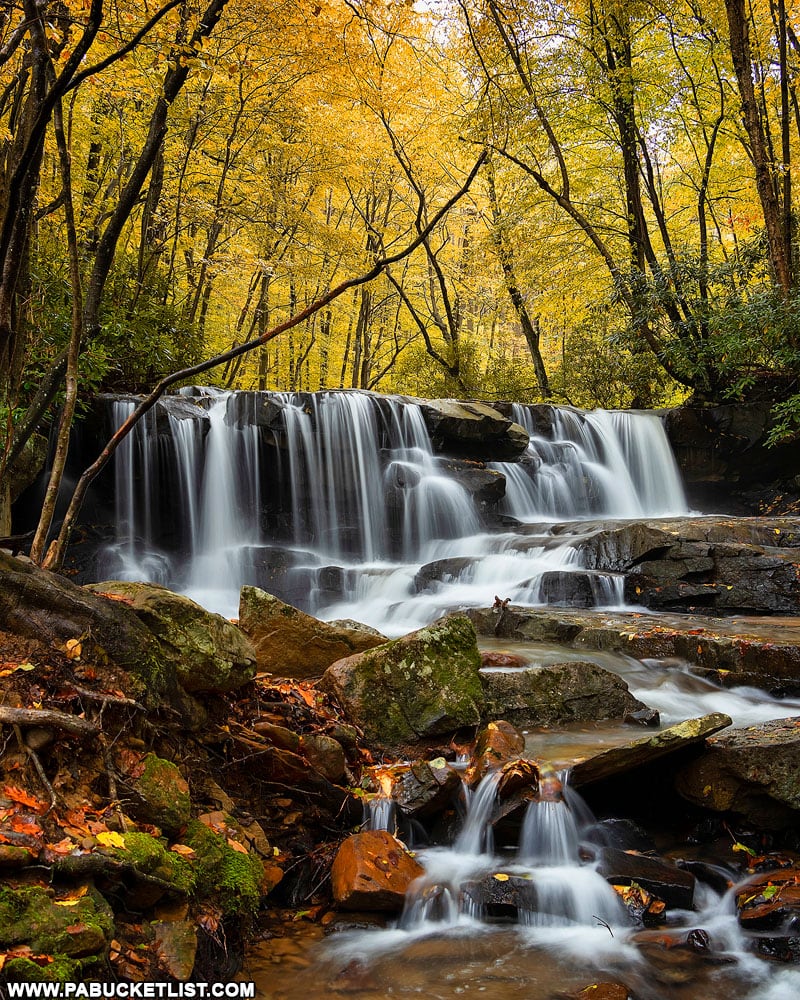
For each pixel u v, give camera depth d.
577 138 17.42
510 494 13.29
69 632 3.12
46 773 2.75
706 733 4.34
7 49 4.11
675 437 14.59
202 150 16.52
